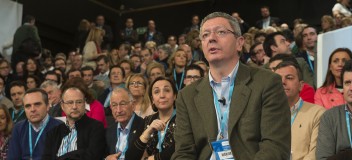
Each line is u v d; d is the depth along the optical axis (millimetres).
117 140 4047
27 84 6805
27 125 4559
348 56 4148
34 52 9469
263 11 11320
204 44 2258
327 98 4094
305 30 5648
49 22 12938
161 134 3713
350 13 9234
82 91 4250
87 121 4152
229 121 2172
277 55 4316
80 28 11516
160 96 3812
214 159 2207
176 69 6387
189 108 2305
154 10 14578
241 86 2213
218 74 2273
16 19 11273
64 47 13695
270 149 2061
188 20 14016
